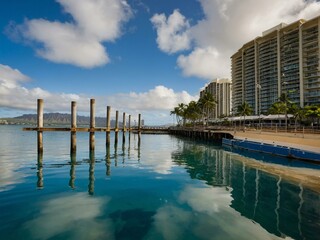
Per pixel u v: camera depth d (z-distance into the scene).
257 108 111.00
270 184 13.02
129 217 8.47
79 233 7.24
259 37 110.88
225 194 11.20
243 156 25.05
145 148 32.81
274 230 7.54
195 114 93.12
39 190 11.27
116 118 33.66
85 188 11.80
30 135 58.53
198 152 28.67
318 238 7.05
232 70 131.38
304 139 24.81
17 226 7.57
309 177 14.78
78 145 34.41
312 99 87.56
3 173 14.61
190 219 8.37
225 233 7.36
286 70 97.56
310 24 89.81
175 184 12.88
